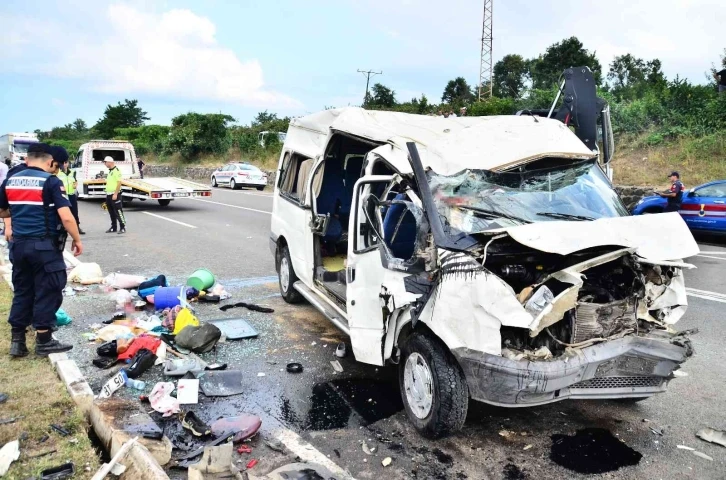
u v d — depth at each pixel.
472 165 4.70
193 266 10.05
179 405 4.54
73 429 3.97
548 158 4.98
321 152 6.54
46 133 78.94
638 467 3.86
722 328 6.91
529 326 3.57
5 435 3.80
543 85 28.12
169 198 18.98
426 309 4.00
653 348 3.96
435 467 3.81
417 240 4.26
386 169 5.36
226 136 42.44
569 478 3.71
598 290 4.17
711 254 12.42
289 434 4.23
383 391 5.04
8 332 5.92
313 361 5.72
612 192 5.05
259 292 8.37
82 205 21.31
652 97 22.30
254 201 22.98
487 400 3.81
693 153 18.52
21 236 5.12
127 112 72.81
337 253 7.38
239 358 5.76
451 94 60.44
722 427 4.44
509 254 3.97
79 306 7.28
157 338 5.71
